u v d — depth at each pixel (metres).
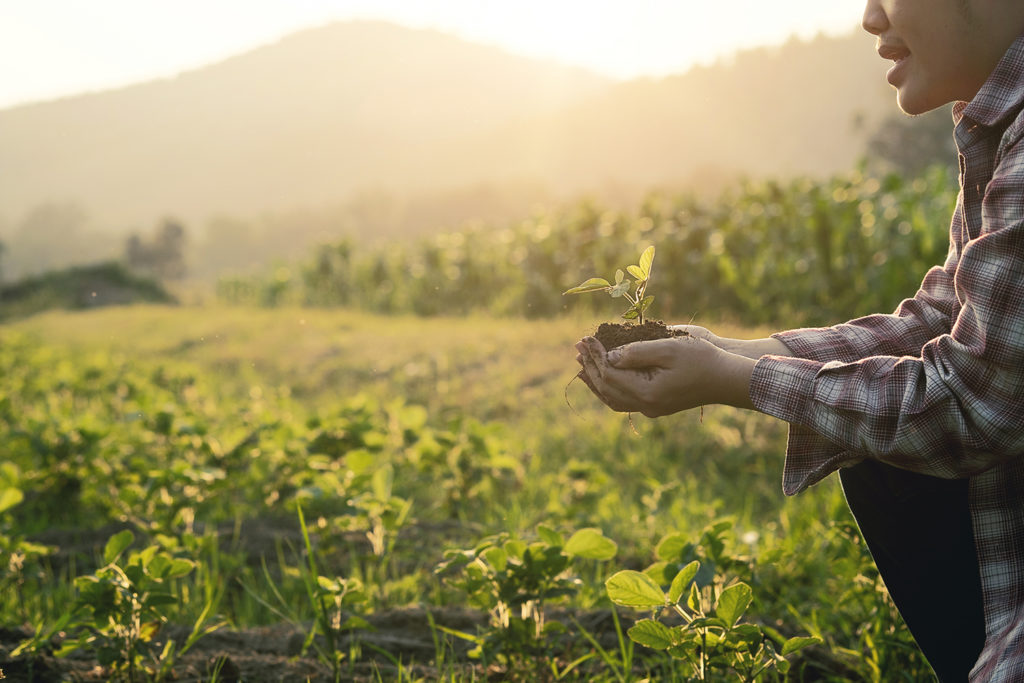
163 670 2.01
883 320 1.66
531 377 7.14
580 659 2.04
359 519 3.01
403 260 16.89
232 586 3.04
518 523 3.65
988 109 1.32
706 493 4.41
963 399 1.23
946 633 1.57
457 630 2.43
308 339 11.07
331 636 2.00
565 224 13.56
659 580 2.02
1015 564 1.38
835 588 2.72
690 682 1.57
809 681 2.15
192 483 3.22
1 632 2.24
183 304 26.17
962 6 1.32
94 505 3.96
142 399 5.02
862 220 9.52
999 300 1.19
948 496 1.51
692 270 11.04
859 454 1.41
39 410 6.10
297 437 4.00
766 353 1.63
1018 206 1.22
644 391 1.43
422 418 4.11
